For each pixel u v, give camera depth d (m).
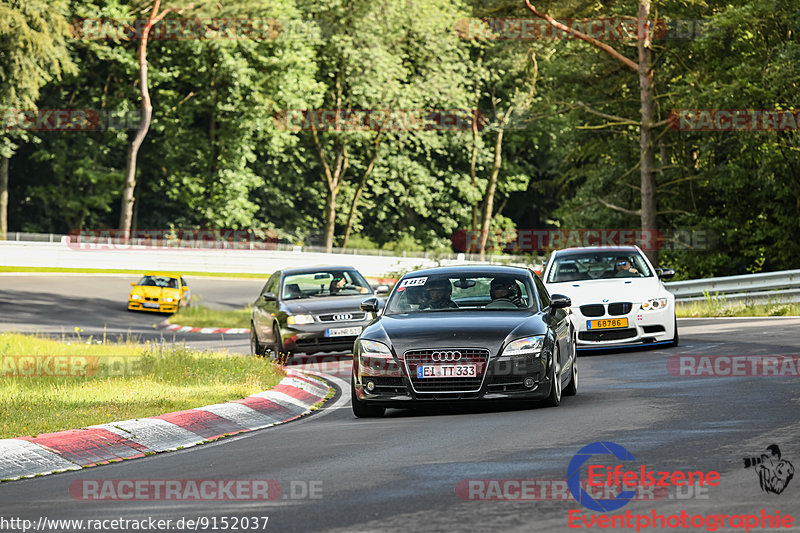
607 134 146.38
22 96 170.12
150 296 125.81
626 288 59.53
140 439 34.12
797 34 123.31
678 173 140.00
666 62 135.62
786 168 125.62
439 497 22.72
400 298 41.44
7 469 29.69
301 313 64.56
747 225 134.88
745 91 119.31
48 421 35.97
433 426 34.50
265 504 23.08
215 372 52.88
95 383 47.84
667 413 34.25
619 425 32.09
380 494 23.41
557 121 153.00
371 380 37.62
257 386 46.69
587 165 154.25
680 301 97.88
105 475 28.62
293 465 28.19
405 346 37.28
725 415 33.06
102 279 160.12
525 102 148.62
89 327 109.00
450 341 37.06
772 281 92.19
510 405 39.31
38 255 170.00
